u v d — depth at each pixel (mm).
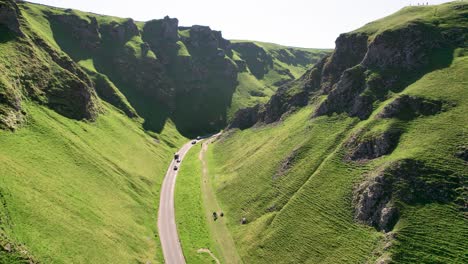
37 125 105625
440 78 97688
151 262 81562
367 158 88750
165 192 124188
